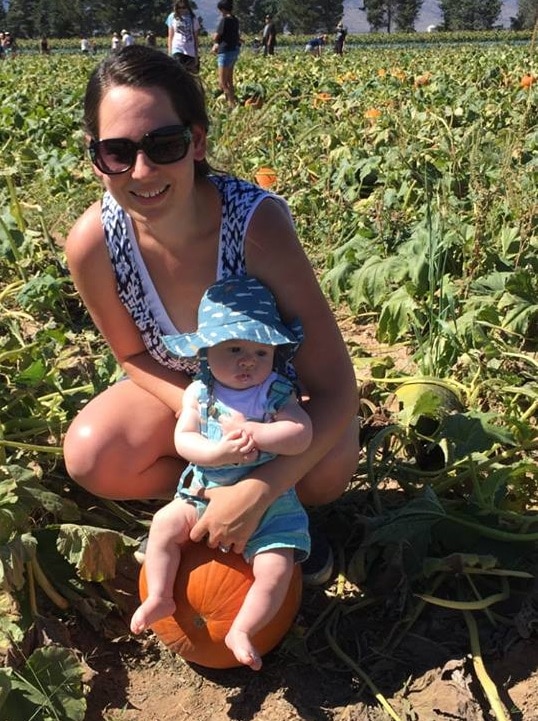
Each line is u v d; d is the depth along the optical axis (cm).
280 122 912
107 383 361
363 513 313
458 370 394
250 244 260
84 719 244
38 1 11219
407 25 11612
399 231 534
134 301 275
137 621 242
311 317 265
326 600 283
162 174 238
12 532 274
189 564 248
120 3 9469
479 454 323
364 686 250
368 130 824
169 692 254
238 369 246
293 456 248
